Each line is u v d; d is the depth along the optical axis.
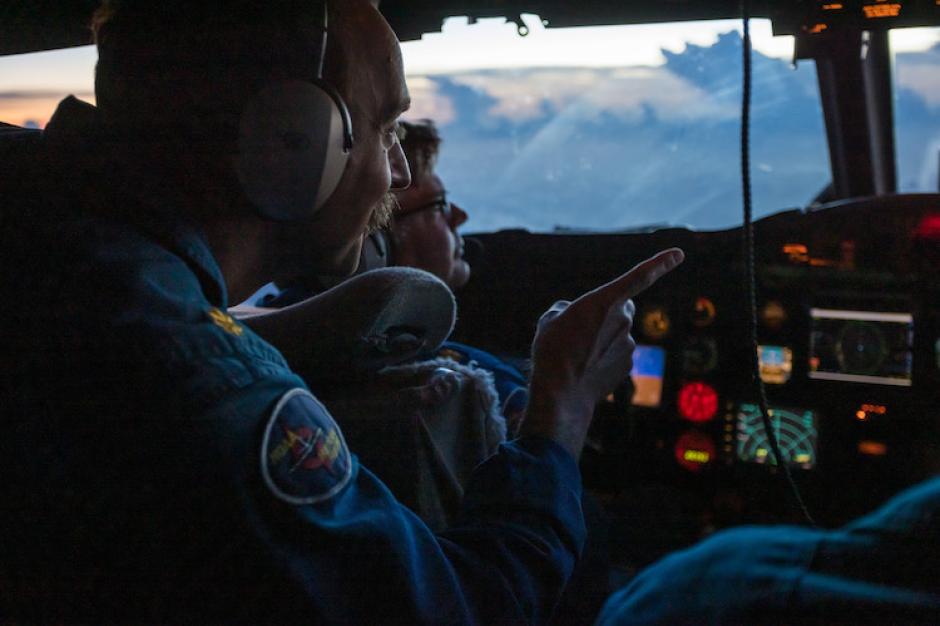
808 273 2.71
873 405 2.70
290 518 0.61
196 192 0.72
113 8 0.70
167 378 0.59
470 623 0.67
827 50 2.62
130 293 0.62
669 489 2.54
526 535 0.74
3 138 0.74
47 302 0.62
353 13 0.77
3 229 0.66
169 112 0.69
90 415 0.59
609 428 2.57
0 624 0.61
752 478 2.81
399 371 1.15
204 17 0.68
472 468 1.16
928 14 1.34
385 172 0.82
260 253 0.78
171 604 0.59
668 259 0.89
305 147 0.70
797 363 2.75
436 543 0.69
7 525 0.59
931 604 0.48
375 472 1.09
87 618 0.59
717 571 0.59
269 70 0.69
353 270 0.87
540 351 0.88
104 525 0.58
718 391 2.82
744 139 1.07
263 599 0.59
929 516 0.51
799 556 0.56
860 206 2.64
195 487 0.58
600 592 1.53
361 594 0.62
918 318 2.63
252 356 0.65
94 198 0.67
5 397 0.60
